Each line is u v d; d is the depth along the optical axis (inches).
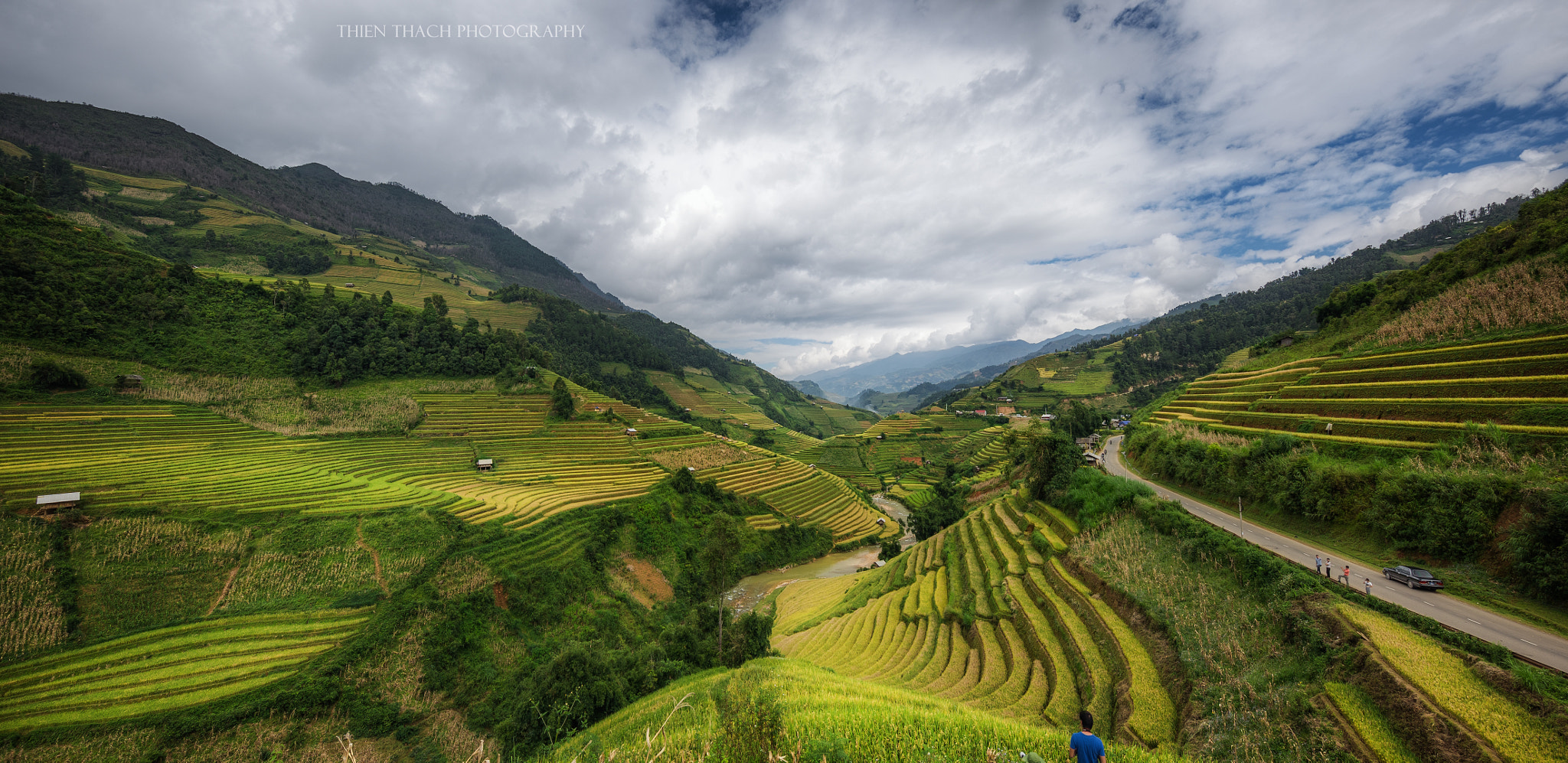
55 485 1932.8
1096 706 1047.0
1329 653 885.2
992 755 540.7
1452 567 1093.8
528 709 1295.5
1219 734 826.8
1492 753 617.0
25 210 3481.8
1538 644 834.8
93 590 1555.1
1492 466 1261.1
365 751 1389.0
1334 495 1408.7
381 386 3954.2
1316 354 2770.7
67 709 1258.0
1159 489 2124.8
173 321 3479.3
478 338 4965.6
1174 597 1256.8
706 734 590.2
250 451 2802.7
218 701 1343.5
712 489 3686.0
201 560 1747.0
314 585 1777.8
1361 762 683.4
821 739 515.2
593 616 2187.5
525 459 3506.4
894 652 1632.6
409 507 2276.1
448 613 1815.9
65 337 2928.2
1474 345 1802.4
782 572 3464.6
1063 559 1721.2
